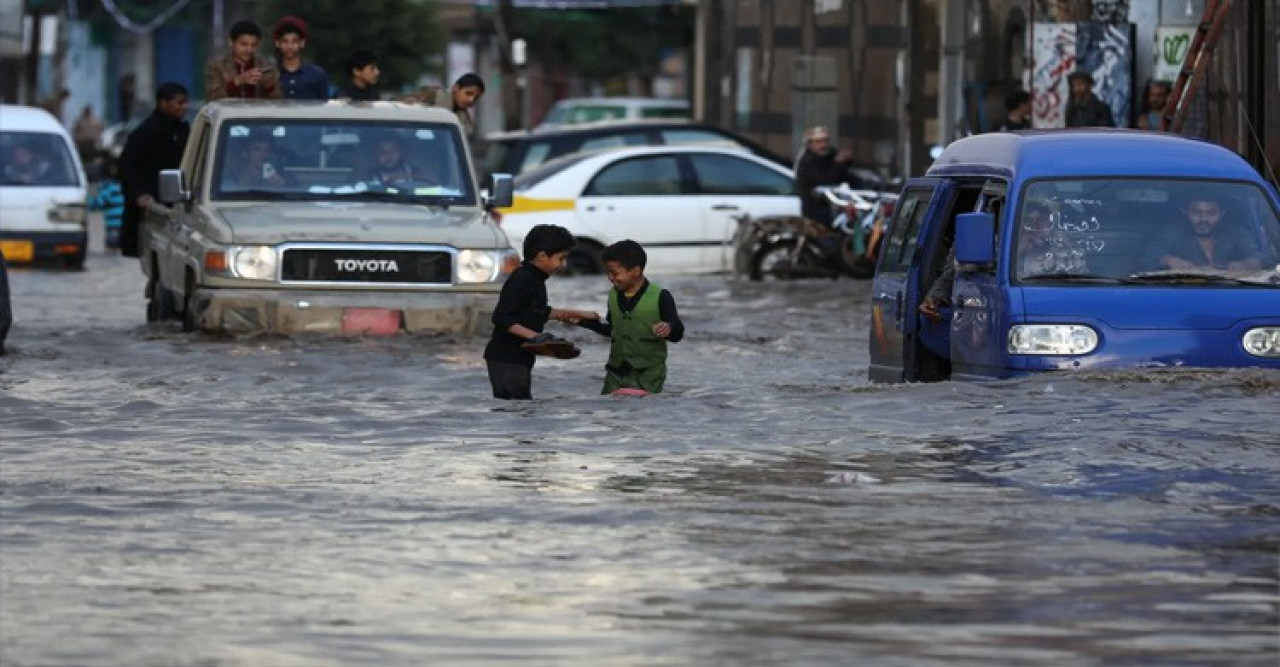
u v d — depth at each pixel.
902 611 14.68
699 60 98.50
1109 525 17.77
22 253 61.03
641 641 13.85
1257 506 18.58
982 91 63.59
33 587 15.59
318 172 37.75
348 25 120.19
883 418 23.97
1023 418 23.39
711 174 58.78
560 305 47.00
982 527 17.73
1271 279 26.50
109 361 31.66
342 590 15.47
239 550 16.95
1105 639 13.85
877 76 78.44
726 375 31.28
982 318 26.64
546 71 145.88
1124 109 51.19
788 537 17.36
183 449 22.53
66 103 138.50
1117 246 26.61
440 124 38.44
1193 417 23.09
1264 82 46.03
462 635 14.05
